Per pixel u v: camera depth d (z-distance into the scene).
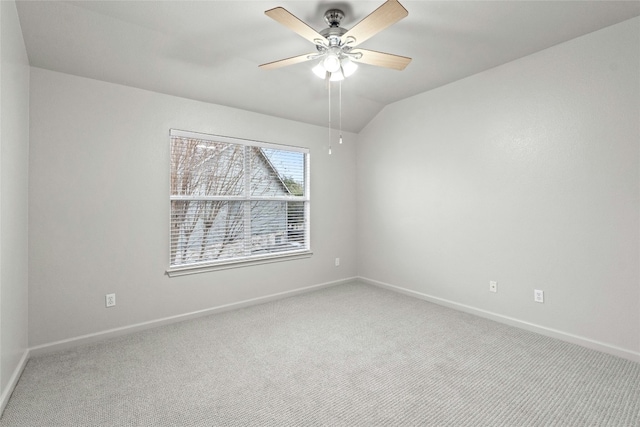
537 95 2.84
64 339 2.60
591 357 2.42
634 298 2.36
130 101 2.90
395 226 4.22
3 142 1.79
